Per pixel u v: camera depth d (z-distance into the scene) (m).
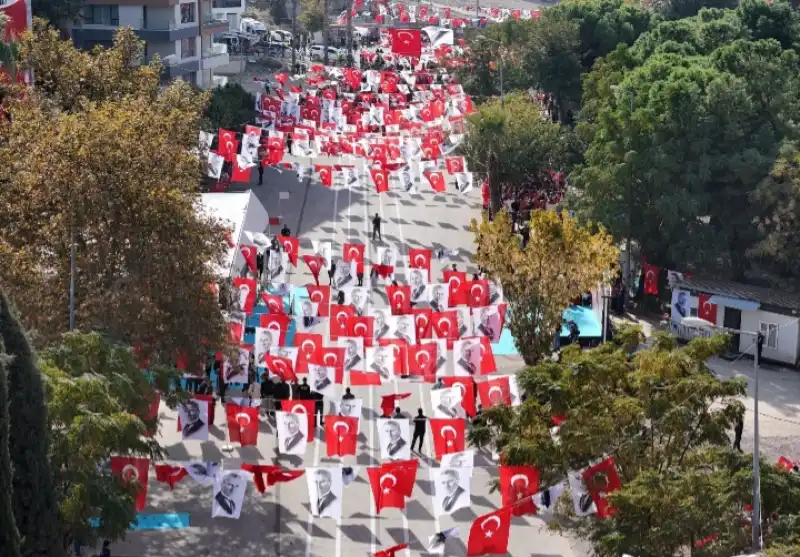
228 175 81.81
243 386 47.00
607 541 30.84
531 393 35.81
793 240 58.69
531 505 32.47
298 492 41.62
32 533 28.88
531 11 150.38
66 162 39.94
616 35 107.31
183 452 43.84
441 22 146.25
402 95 95.75
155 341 40.75
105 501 31.22
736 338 57.12
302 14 149.62
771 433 47.84
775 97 64.00
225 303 45.59
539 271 47.59
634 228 62.81
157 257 40.66
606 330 51.47
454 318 46.25
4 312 28.69
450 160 71.19
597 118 69.00
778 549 28.00
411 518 39.88
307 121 84.81
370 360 42.22
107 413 32.38
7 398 26.66
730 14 97.81
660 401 33.50
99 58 55.47
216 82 121.31
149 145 41.47
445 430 36.12
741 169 60.78
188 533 38.25
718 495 30.69
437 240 73.56
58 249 40.75
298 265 67.19
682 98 61.97
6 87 49.69
